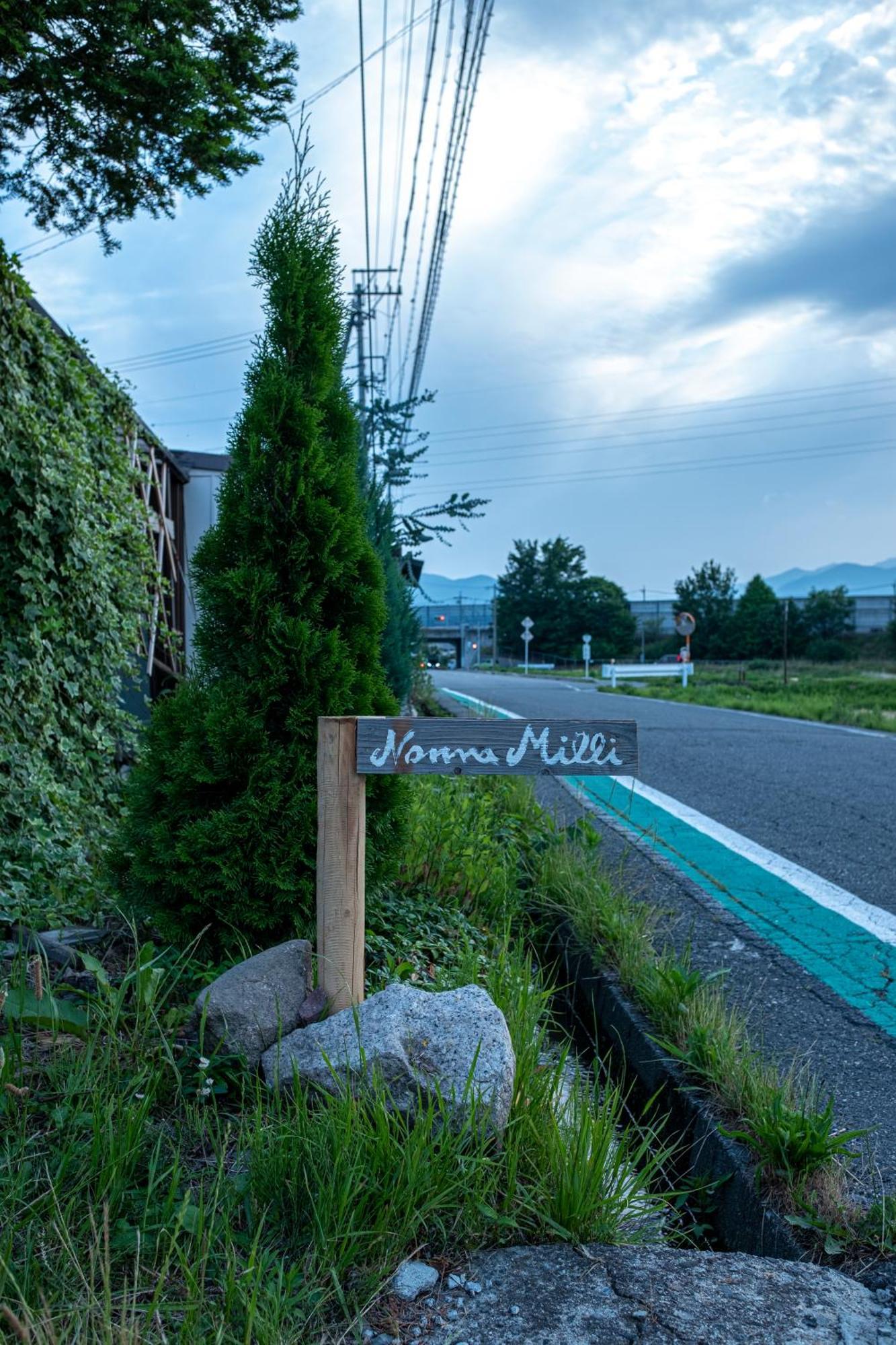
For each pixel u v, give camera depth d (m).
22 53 5.59
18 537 6.21
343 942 3.20
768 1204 2.67
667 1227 2.91
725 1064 3.36
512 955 4.32
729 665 61.38
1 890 4.97
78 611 7.03
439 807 6.28
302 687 3.71
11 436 6.14
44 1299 1.96
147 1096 2.64
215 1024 2.93
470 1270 2.32
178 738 3.79
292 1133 2.48
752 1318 2.17
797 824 8.56
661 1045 3.65
